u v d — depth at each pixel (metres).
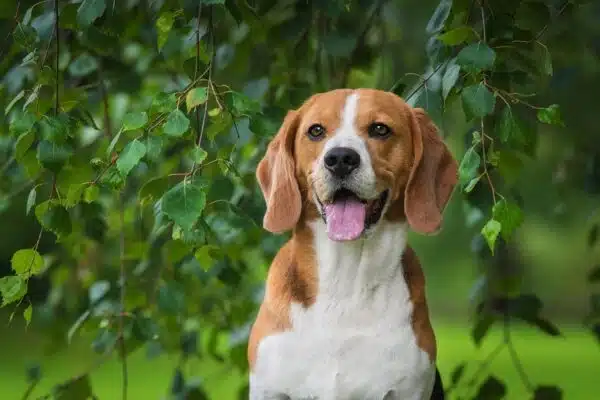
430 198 8.57
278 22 10.75
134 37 10.88
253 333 8.77
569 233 21.17
